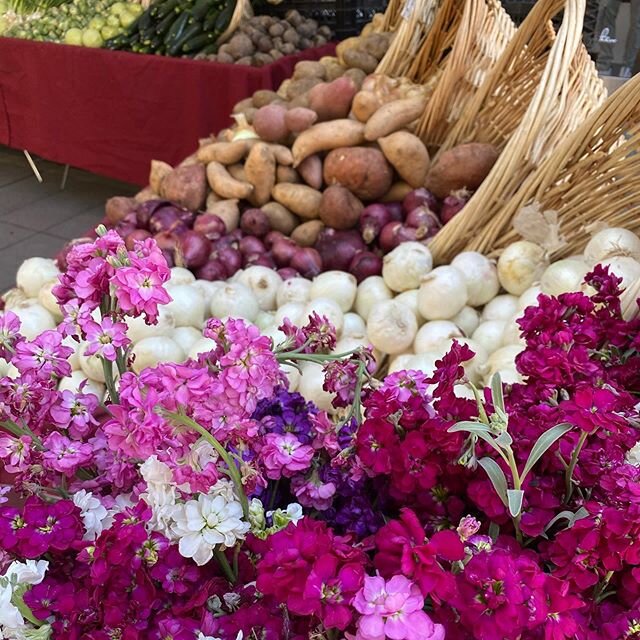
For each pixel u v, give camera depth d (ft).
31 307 4.20
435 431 1.67
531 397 1.90
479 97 5.12
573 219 4.08
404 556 1.32
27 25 11.37
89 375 3.67
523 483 1.66
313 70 7.20
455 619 1.42
